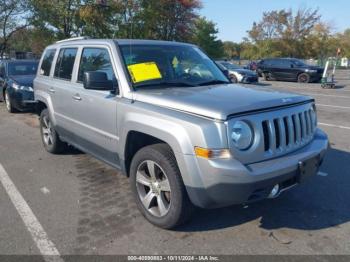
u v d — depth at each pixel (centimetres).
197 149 303
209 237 350
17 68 1133
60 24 2761
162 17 3353
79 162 581
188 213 342
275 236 351
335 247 332
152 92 379
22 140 733
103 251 328
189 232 359
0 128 853
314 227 369
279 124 329
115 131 403
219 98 342
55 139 595
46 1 2620
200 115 313
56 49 582
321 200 430
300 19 4994
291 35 5041
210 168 297
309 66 2388
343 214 396
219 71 489
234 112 303
